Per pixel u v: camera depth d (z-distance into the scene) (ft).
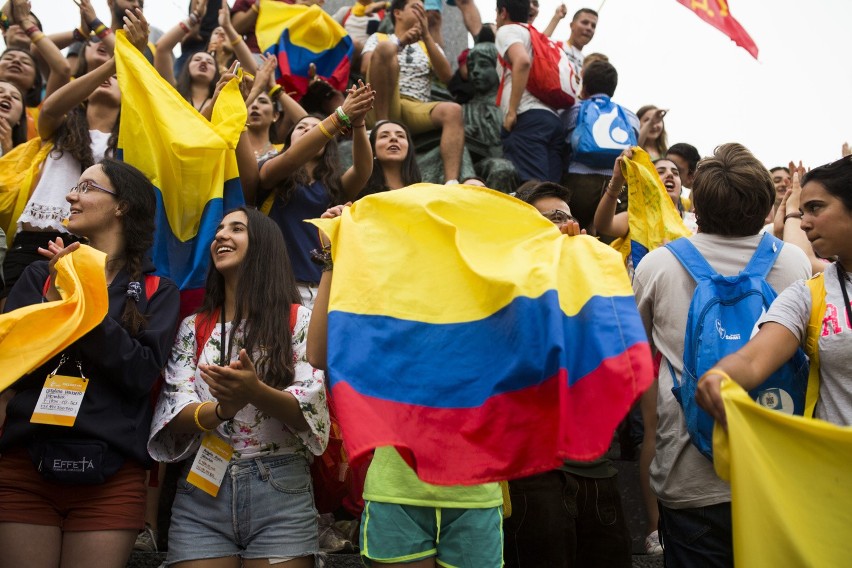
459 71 34.01
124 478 15.64
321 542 19.86
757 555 11.39
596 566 17.66
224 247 17.21
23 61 28.63
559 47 33.65
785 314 13.85
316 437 15.78
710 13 36.14
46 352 14.80
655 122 32.76
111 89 25.58
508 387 12.68
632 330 12.29
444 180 31.01
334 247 14.17
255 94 26.66
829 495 11.94
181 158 20.98
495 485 14.90
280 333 16.42
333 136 22.57
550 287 12.69
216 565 15.49
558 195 19.71
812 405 13.91
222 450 15.78
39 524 15.07
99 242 16.99
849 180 14.03
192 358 16.87
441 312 13.44
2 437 15.20
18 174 23.22
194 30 31.94
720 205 16.63
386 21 37.55
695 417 14.82
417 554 14.26
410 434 12.68
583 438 12.03
